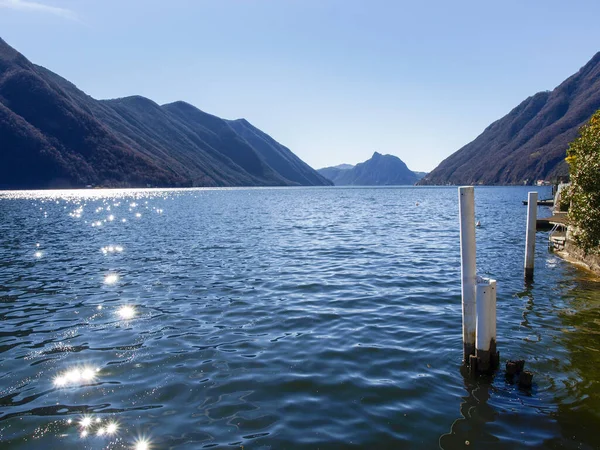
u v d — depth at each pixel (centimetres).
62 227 3859
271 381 843
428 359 944
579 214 1645
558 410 745
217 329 1138
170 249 2505
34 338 1086
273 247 2539
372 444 650
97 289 1577
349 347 1009
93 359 954
